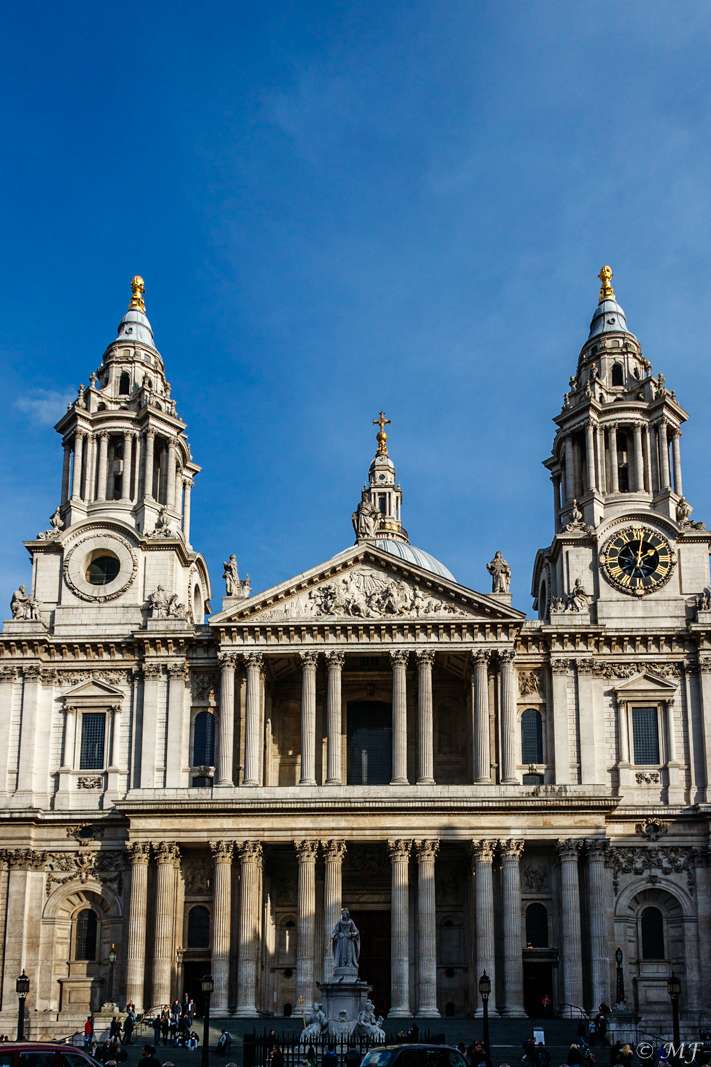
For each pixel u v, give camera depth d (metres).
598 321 118.94
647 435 110.69
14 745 101.94
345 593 100.56
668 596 104.69
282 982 98.88
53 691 104.06
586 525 107.12
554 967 93.81
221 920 92.31
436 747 105.94
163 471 111.56
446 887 100.44
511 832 93.25
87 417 111.69
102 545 107.31
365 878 100.88
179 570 109.62
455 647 99.19
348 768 106.06
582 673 101.94
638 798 99.69
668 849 98.12
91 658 104.25
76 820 99.50
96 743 102.88
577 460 111.88
